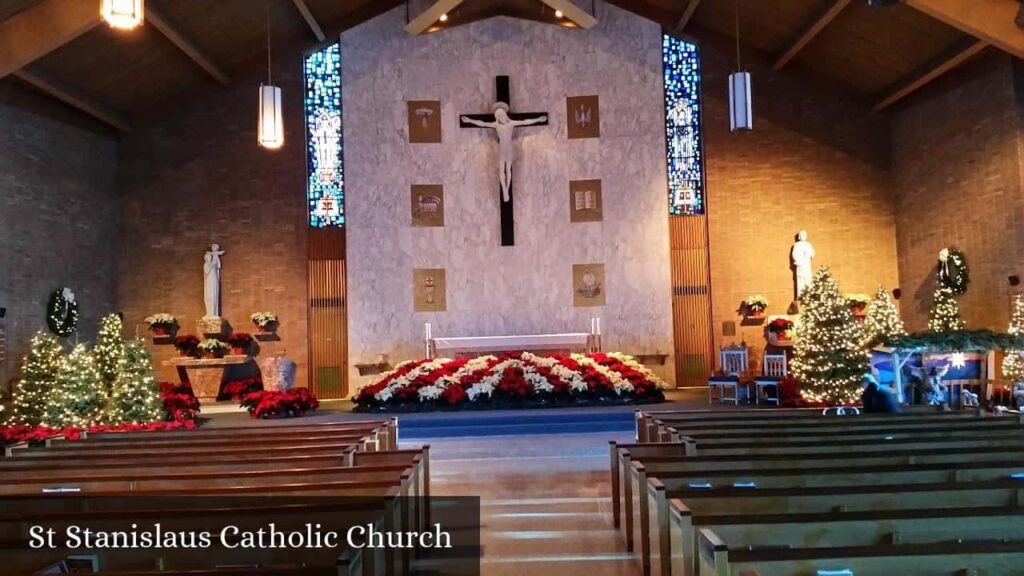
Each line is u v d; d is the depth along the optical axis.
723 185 18.88
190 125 18.48
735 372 17.22
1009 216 14.58
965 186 15.88
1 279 14.20
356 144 18.91
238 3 15.66
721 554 3.09
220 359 17.41
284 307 18.47
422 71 19.16
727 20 17.98
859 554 3.06
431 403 14.99
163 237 18.31
